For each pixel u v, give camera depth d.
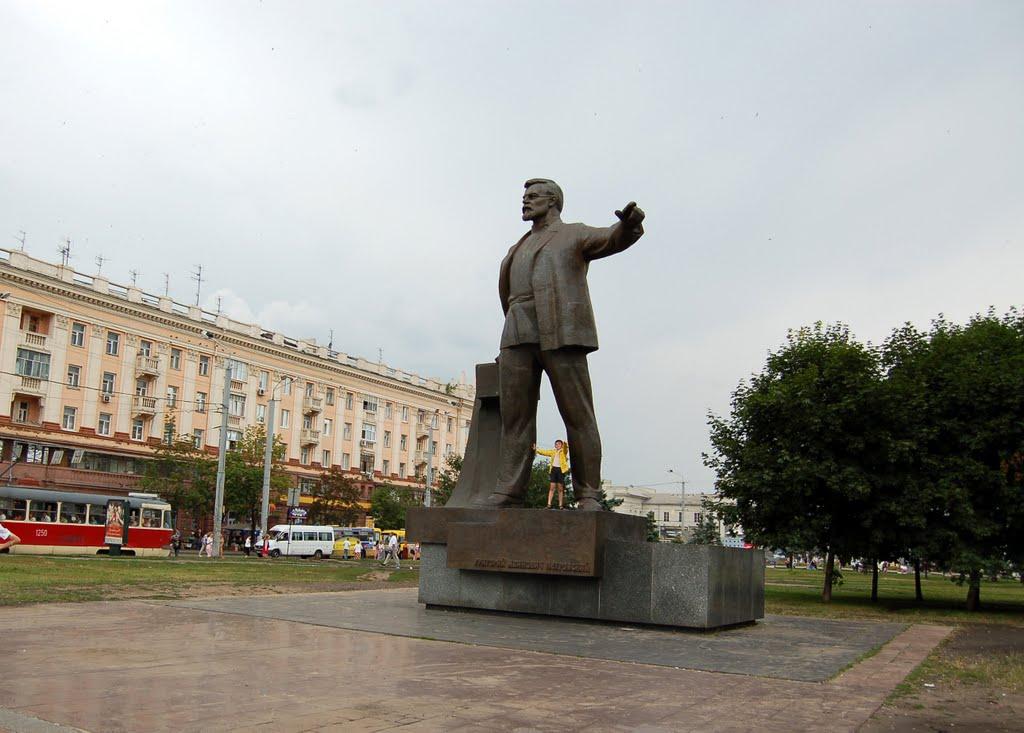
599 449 12.80
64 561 26.59
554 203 13.41
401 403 71.19
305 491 61.34
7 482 42.84
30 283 44.34
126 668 7.14
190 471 49.84
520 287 13.27
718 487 22.77
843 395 20.45
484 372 14.28
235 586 18.03
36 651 7.96
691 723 5.88
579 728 5.58
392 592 17.78
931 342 22.83
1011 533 20.27
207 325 54.34
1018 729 6.03
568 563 11.75
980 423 19.83
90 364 47.47
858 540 21.34
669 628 11.36
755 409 21.38
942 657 10.01
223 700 6.01
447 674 7.42
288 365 60.69
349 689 6.57
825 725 5.96
